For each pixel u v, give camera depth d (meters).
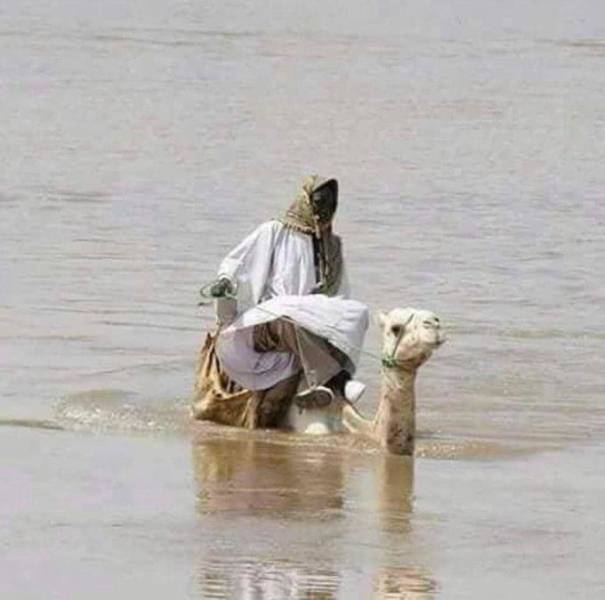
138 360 18.09
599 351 19.31
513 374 18.08
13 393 16.50
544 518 12.94
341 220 27.73
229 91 45.62
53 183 30.45
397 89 47.50
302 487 13.66
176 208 28.52
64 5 69.50
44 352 18.30
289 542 12.12
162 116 40.38
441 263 24.41
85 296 21.36
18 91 43.69
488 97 46.59
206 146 36.06
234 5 73.56
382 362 15.05
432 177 33.09
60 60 50.62
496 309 21.47
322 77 49.41
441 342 14.84
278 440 15.27
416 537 12.35
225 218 27.81
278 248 15.98
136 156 34.25
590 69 54.59
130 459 14.35
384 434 14.97
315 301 15.66
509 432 15.79
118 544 11.94
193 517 12.65
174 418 15.88
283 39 59.91
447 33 65.06
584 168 35.22
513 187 32.22
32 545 11.85
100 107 41.50
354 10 73.62
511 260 24.88
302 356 15.59
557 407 16.80
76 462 14.15
